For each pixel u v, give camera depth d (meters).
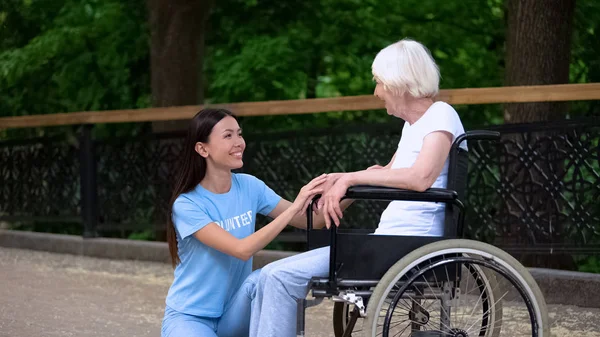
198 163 5.90
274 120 16.62
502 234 10.15
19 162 15.30
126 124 17.25
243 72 16.39
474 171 10.33
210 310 5.98
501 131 10.00
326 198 5.25
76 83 17.23
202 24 14.42
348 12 16.80
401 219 5.59
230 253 5.69
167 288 10.91
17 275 12.01
